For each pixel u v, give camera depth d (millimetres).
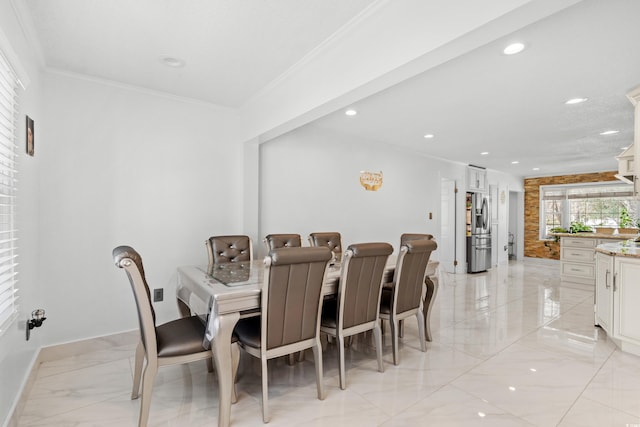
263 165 3924
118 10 1949
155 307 3168
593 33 1998
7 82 1772
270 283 1859
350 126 4234
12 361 1874
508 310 4105
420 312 2820
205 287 2043
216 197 3531
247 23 2092
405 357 2721
